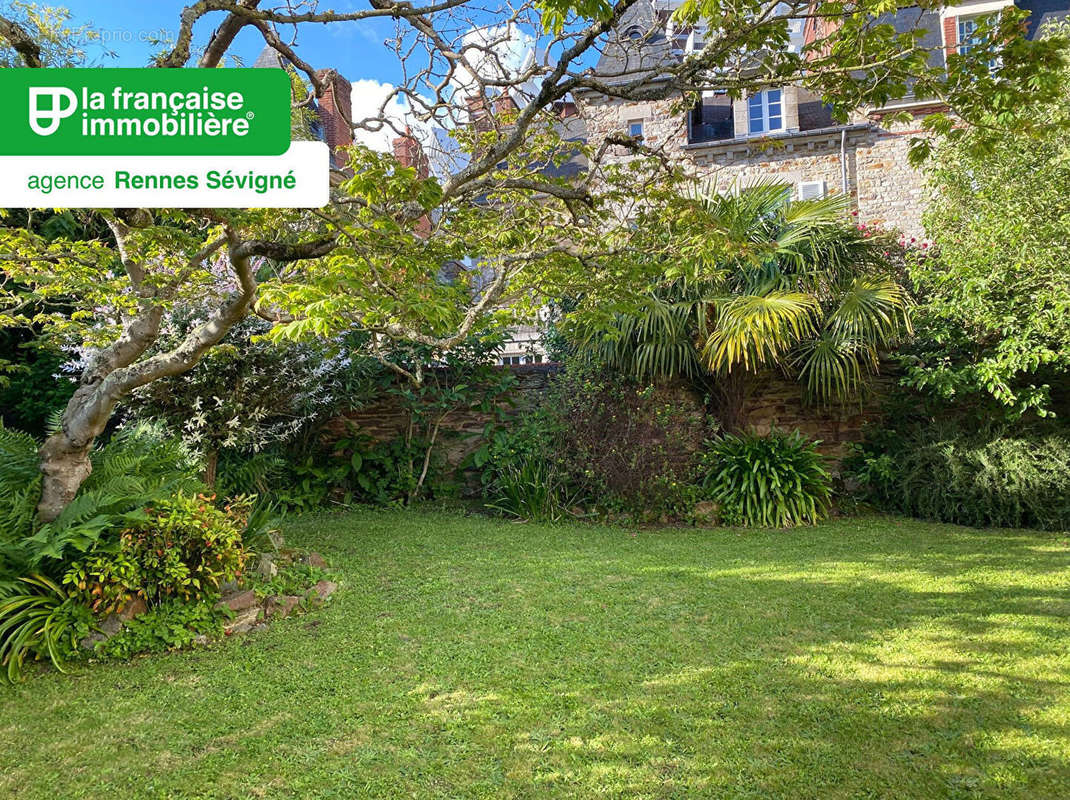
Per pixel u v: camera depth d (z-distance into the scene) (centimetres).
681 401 751
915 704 276
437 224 382
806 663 317
